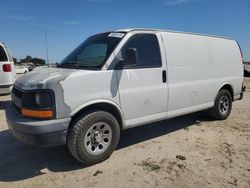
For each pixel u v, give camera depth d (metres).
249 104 9.41
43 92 3.85
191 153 4.82
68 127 4.03
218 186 3.70
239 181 3.83
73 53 5.23
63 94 3.93
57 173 4.17
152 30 5.18
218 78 6.54
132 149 5.04
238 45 7.30
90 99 4.18
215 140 5.49
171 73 5.31
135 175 4.05
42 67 5.16
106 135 4.49
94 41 5.07
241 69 7.34
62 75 4.04
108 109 4.57
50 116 3.86
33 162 4.56
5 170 4.29
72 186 3.79
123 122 4.66
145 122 4.97
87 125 4.18
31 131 3.81
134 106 4.75
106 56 4.47
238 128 6.32
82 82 4.11
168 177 3.97
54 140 3.91
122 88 4.55
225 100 7.00
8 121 4.24
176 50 5.46
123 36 4.71
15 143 5.41
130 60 4.50
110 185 3.79
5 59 8.27
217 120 7.00
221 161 4.48
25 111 3.97
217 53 6.51
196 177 3.95
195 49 5.90
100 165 4.40
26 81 4.23
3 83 8.26
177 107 5.52
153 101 5.02
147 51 4.96
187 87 5.65
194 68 5.82
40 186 3.81
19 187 3.79
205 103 6.25
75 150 4.16
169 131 6.11
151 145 5.24
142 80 4.82
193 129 6.25
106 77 4.35
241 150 4.95
